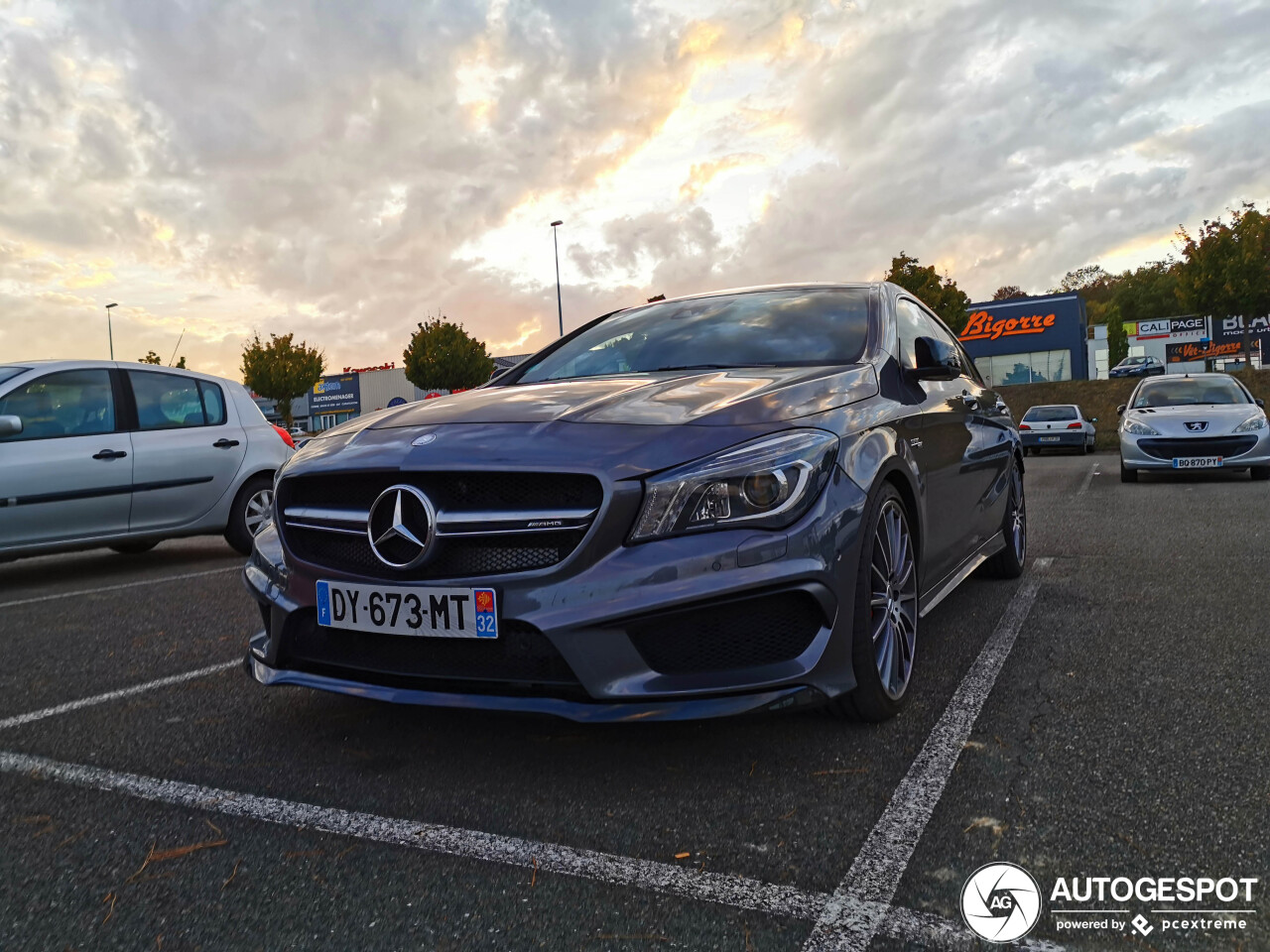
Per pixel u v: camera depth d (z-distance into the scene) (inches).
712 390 95.3
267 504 250.4
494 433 86.5
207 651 136.9
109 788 83.9
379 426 97.6
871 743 88.6
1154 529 233.5
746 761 85.2
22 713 108.3
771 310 129.8
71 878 67.7
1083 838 68.3
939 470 119.2
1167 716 92.8
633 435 83.2
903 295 142.7
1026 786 77.4
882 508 94.4
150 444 227.5
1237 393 407.5
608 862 67.2
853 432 92.6
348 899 63.3
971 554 144.3
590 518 78.6
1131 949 55.1
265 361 1811.0
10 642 148.9
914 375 118.3
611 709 77.4
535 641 80.0
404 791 81.0
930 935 56.8
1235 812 71.3
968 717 95.0
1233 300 1046.4
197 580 205.5
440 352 1695.4
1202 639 121.6
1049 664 113.0
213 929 60.2
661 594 77.4
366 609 85.2
